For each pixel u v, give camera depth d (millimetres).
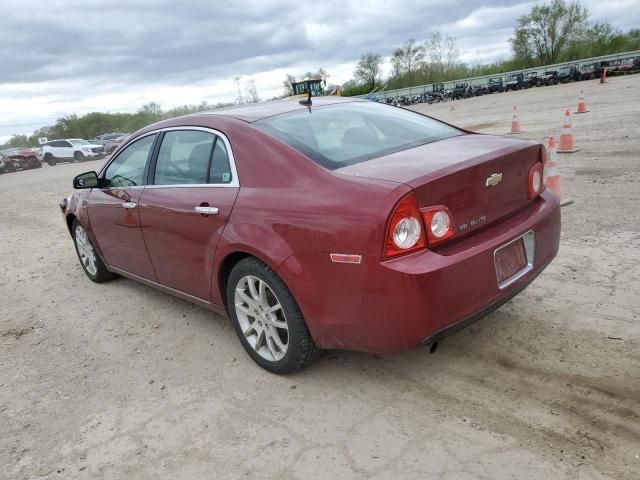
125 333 4289
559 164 8742
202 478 2555
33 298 5422
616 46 67500
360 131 3455
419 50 83000
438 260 2559
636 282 4004
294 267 2857
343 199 2686
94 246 5125
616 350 3162
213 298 3635
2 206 13117
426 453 2516
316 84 24703
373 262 2543
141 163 4227
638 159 8273
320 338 2951
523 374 3051
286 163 3064
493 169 2871
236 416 3004
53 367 3863
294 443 2715
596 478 2260
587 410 2682
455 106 36781
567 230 5371
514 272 2959
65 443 2959
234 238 3164
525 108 22609
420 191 2547
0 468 2807
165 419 3061
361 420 2824
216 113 3775
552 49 70188
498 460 2416
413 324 2553
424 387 3047
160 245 3941
